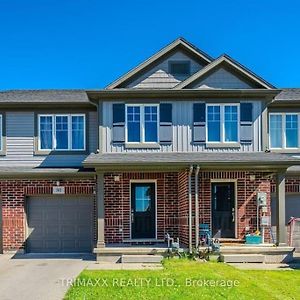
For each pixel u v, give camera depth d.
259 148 18.20
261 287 11.29
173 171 17.92
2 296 10.58
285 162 16.34
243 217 18.02
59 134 19.62
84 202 19.31
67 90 21.98
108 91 17.97
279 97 20.17
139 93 18.09
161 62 19.19
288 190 19.30
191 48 19.09
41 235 19.17
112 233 18.64
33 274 13.52
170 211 18.81
